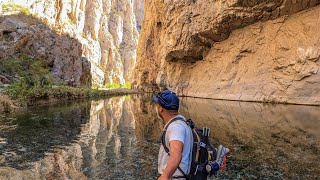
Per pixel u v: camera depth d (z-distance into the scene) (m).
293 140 9.98
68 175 6.61
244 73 28.25
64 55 42.59
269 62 25.84
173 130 2.95
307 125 12.74
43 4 55.81
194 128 3.21
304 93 22.34
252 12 26.62
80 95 32.66
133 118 16.22
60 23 61.75
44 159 7.86
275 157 7.98
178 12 35.78
